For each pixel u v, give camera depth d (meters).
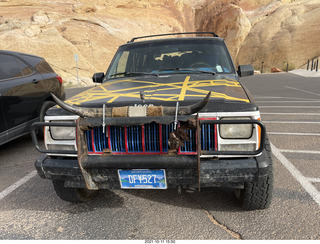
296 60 58.53
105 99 2.61
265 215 2.74
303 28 61.09
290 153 4.46
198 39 4.07
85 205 3.10
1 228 2.73
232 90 2.71
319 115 7.18
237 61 66.38
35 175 4.03
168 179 2.36
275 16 66.69
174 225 2.65
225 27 69.50
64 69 32.28
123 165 2.33
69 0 45.84
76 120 2.31
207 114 2.28
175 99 2.42
